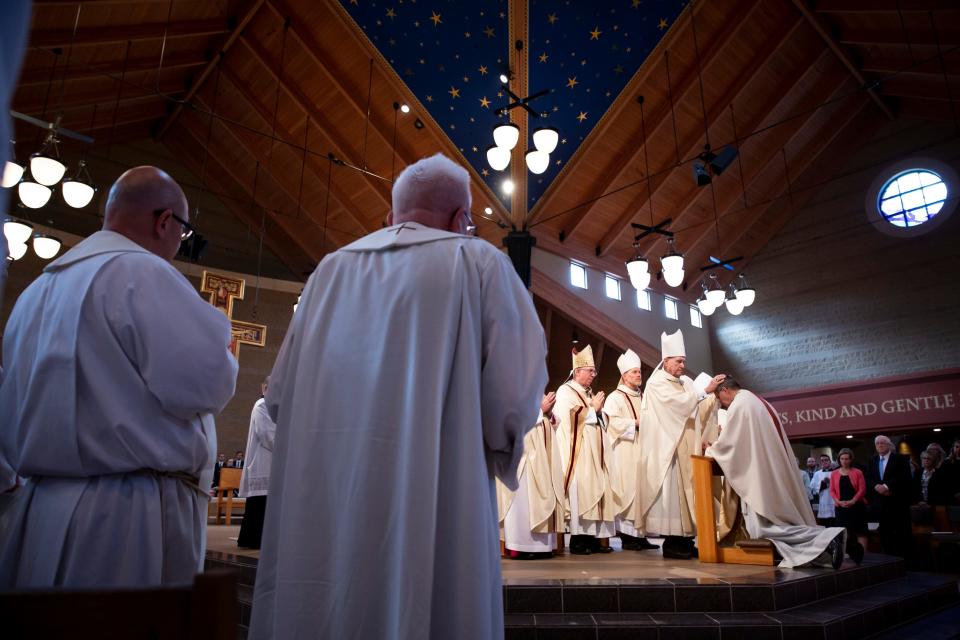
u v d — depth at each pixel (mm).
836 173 16562
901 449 15945
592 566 4848
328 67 11133
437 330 1503
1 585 1480
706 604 3699
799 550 4641
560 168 12539
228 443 14430
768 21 12039
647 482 5824
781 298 17078
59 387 1526
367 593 1335
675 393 5828
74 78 10031
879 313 15531
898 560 5973
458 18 10258
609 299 14883
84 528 1464
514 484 1544
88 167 13758
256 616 1480
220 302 12070
